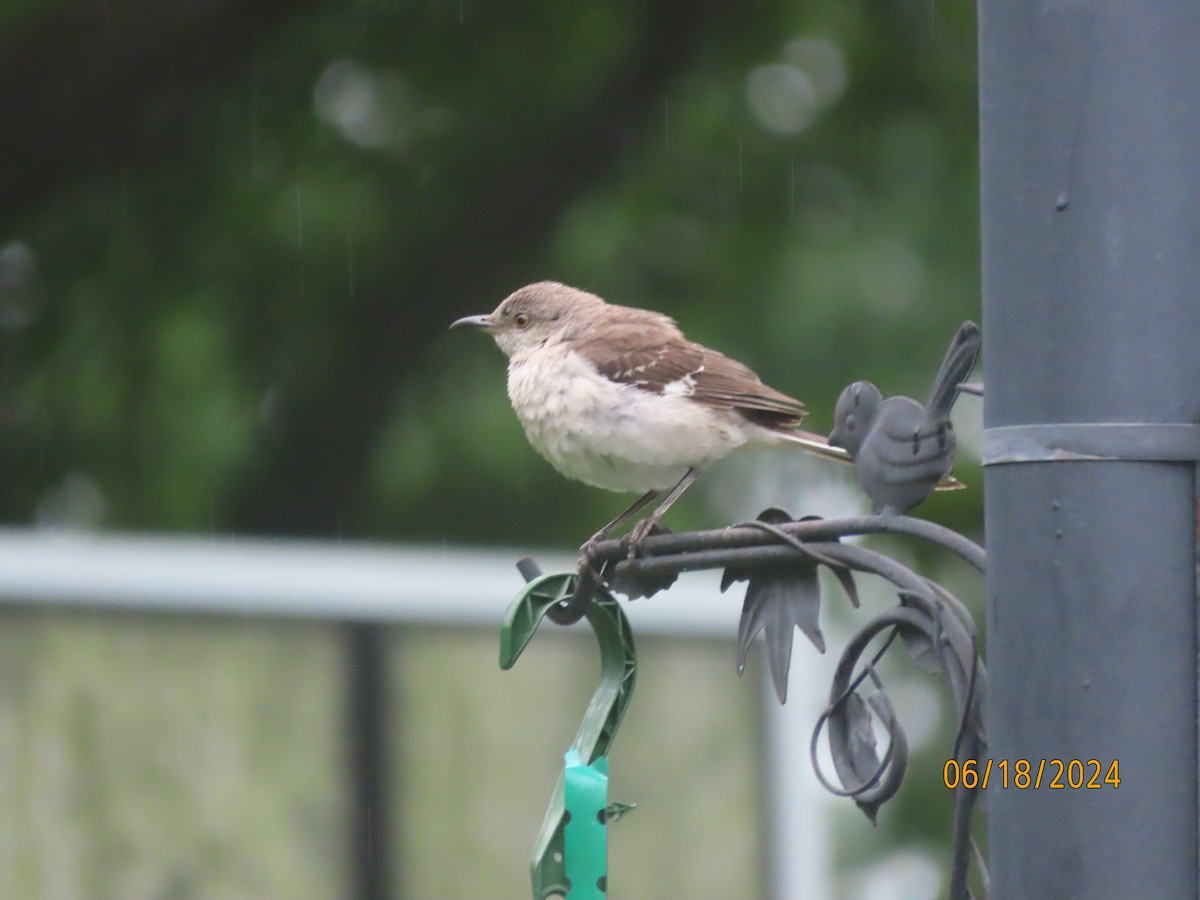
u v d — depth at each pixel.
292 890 10.21
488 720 10.62
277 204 19.34
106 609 10.25
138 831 10.05
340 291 19.25
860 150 19.05
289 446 19.00
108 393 18.62
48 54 18.03
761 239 18.72
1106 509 4.57
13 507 18.64
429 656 10.70
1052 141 4.70
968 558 5.07
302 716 10.41
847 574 5.58
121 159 19.48
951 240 18.12
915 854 15.26
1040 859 4.60
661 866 11.09
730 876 11.12
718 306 18.31
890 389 17.23
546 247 19.55
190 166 19.67
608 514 17.28
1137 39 4.63
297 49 19.78
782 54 19.62
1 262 19.75
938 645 5.19
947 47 19.28
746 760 11.27
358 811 10.41
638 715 11.23
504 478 17.70
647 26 19.52
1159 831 4.49
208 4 18.27
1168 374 4.58
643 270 18.88
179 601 10.38
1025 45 4.76
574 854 6.03
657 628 11.31
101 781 10.06
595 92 19.58
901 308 17.81
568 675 10.93
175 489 17.88
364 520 18.45
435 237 19.44
